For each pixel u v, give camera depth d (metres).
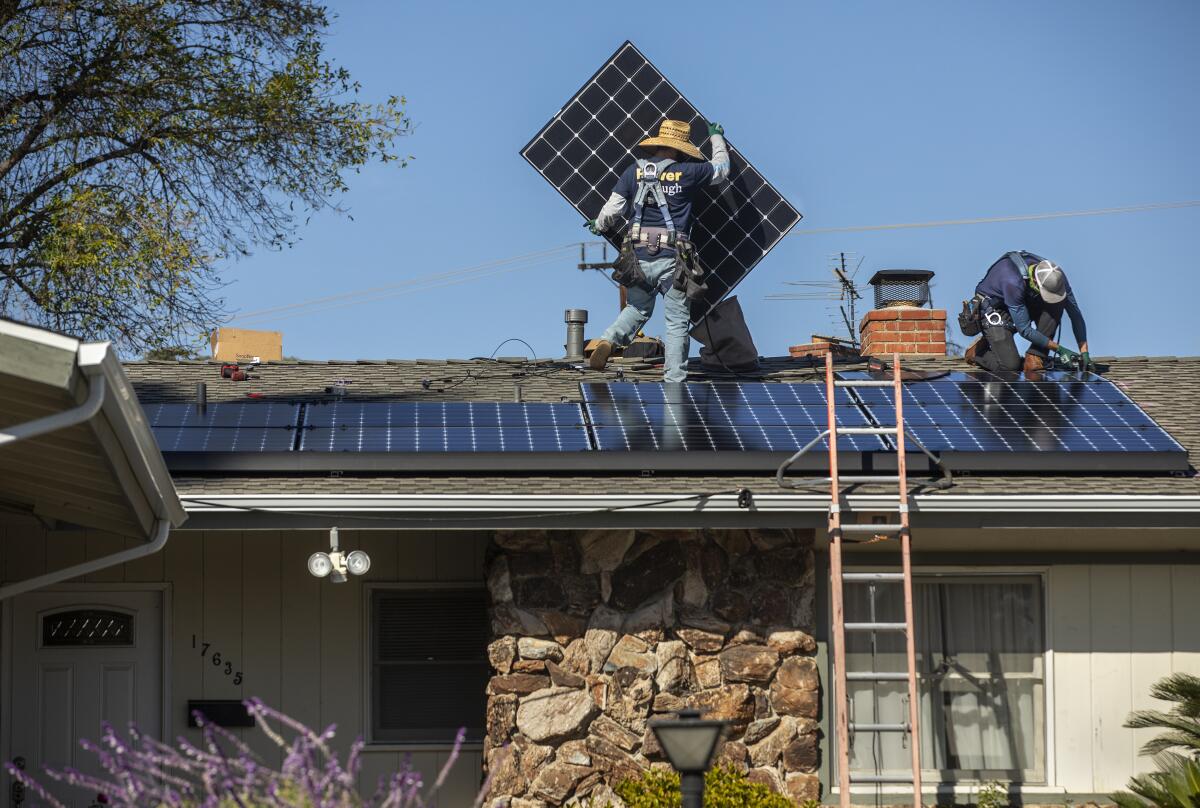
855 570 15.28
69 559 15.52
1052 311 18.73
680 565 14.53
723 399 16.62
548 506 13.98
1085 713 15.27
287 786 8.38
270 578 15.73
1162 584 15.43
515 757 14.16
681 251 17.81
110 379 9.24
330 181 23.50
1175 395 17.64
